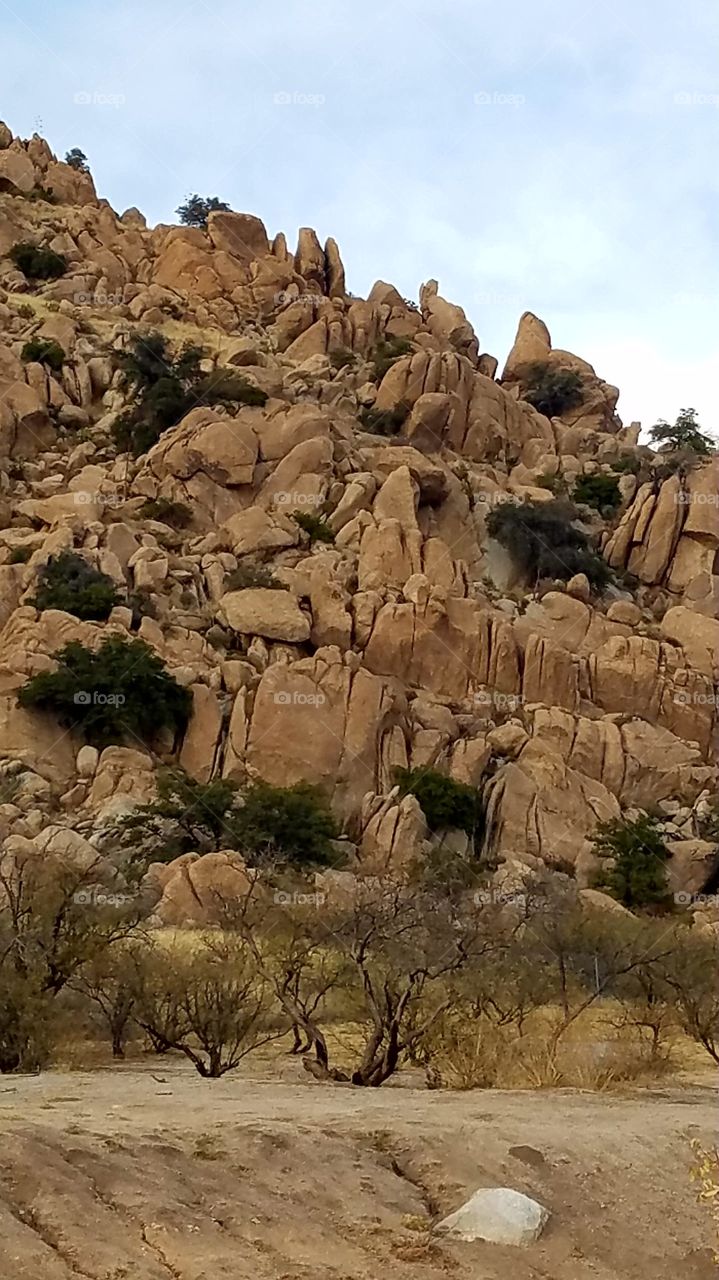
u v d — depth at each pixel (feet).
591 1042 56.44
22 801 161.07
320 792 164.66
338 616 196.44
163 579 203.51
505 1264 25.23
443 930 59.67
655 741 196.34
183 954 65.72
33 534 214.07
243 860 121.08
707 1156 30.25
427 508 235.40
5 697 175.52
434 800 170.40
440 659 196.13
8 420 249.34
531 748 183.21
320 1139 29.66
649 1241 27.40
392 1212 26.94
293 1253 24.52
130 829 151.53
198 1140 28.73
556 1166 30.04
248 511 221.25
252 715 176.45
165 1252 23.73
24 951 58.03
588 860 169.58
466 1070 48.32
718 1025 61.05
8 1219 23.63
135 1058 54.44
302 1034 59.93
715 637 221.25
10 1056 49.96
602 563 240.32
